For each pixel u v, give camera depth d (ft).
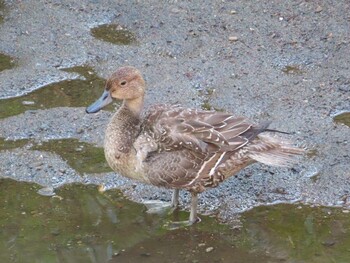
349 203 37.78
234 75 47.52
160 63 48.75
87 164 40.34
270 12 53.01
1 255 34.35
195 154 35.68
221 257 34.47
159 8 53.67
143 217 37.01
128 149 36.52
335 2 53.47
